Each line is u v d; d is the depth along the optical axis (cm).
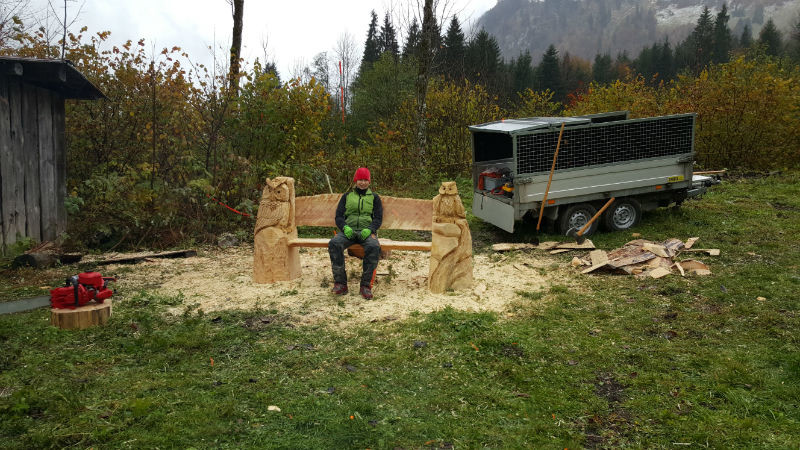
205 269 659
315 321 476
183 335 424
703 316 470
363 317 488
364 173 573
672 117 791
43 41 969
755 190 1109
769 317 456
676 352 398
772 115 1340
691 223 829
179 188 827
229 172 878
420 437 289
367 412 314
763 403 320
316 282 604
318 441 282
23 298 527
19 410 296
